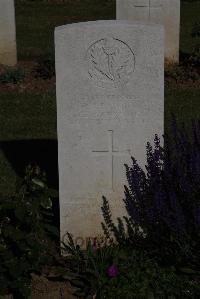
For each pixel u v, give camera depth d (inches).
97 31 105.5
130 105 108.7
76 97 108.3
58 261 111.2
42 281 107.7
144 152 111.0
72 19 333.4
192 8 361.7
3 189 138.1
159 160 110.1
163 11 223.8
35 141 167.8
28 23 323.0
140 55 106.5
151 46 106.1
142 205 109.3
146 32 105.6
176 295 101.0
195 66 222.5
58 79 107.4
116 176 112.3
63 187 112.8
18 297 104.0
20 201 105.2
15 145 165.3
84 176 112.3
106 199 113.3
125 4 223.0
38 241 107.8
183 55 244.8
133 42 106.0
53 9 352.8
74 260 109.0
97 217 114.4
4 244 103.3
